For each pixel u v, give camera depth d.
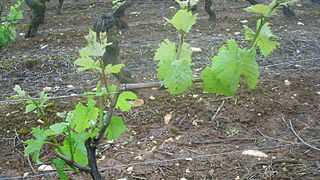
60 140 2.94
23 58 4.59
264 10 1.32
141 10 6.95
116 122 1.66
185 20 1.34
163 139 2.96
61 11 7.14
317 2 7.14
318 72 4.09
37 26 5.56
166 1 7.52
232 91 1.28
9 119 3.30
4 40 4.73
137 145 2.89
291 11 6.08
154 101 3.54
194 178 2.47
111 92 1.56
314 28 5.55
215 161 2.64
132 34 5.48
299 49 4.71
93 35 1.38
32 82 4.05
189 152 2.78
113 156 2.75
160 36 5.35
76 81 4.06
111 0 7.73
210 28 5.65
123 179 2.46
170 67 1.26
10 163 2.73
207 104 3.45
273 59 4.43
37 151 1.56
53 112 3.38
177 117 3.27
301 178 2.43
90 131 1.58
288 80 3.91
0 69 4.33
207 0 5.82
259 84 3.82
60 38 5.45
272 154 2.71
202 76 1.30
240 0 7.40
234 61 1.25
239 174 2.49
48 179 2.51
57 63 4.47
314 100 3.50
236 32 5.38
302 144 2.82
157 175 2.51
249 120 3.20
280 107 3.39
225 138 2.96
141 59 4.54
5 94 3.79
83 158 1.70
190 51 1.47
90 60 1.41
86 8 7.32
